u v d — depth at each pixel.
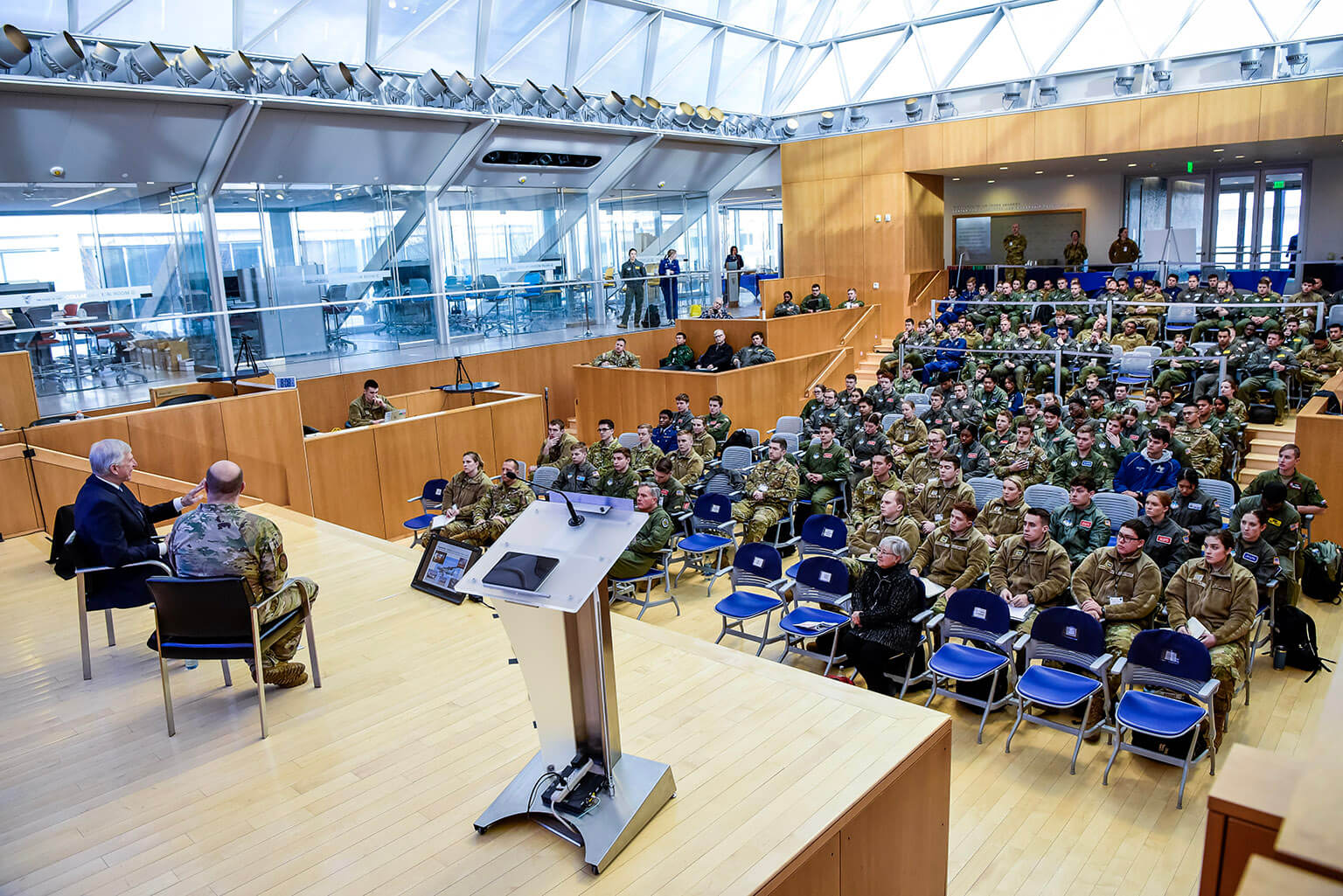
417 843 3.48
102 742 4.39
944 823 4.52
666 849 3.37
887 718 4.42
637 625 5.74
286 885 3.25
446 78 14.33
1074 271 20.38
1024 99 18.08
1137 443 10.27
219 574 4.38
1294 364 12.51
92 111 11.22
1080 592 6.68
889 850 4.02
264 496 9.70
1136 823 5.23
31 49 10.34
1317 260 18.66
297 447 9.96
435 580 6.35
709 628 8.13
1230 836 1.12
